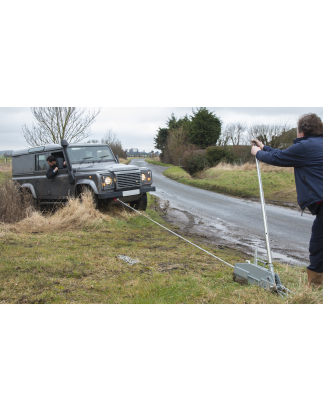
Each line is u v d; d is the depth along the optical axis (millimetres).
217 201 13930
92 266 4344
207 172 24234
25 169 10688
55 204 9531
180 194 16406
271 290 3283
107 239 6207
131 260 4699
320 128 3146
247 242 7273
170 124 53188
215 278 3912
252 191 15328
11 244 5383
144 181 9367
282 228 8742
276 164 3305
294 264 5574
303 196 3127
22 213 7707
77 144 9516
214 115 39750
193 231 8352
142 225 8195
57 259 4566
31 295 3314
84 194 8414
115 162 9969
